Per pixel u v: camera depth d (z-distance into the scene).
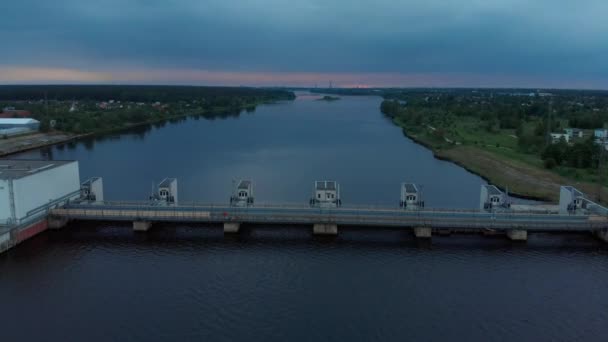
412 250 77.56
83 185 96.06
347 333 53.59
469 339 52.78
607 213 84.38
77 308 57.91
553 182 125.50
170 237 82.62
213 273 68.44
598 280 67.12
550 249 78.25
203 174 139.38
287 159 165.62
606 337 53.47
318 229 83.56
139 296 61.12
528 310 58.91
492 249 78.19
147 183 127.19
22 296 60.69
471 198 115.12
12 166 88.06
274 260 73.25
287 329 54.22
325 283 65.62
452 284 65.56
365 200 112.88
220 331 53.62
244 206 89.31
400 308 59.06
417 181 133.88
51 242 79.12
